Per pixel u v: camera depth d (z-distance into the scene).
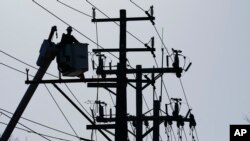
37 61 36.59
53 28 36.09
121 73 55.78
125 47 57.88
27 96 36.28
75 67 37.97
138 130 70.12
